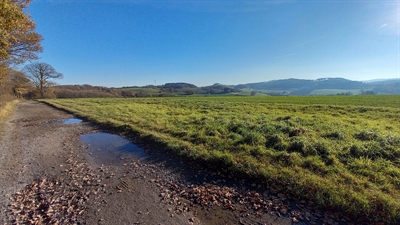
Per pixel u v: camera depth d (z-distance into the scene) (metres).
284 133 9.38
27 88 58.62
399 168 5.81
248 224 4.19
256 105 24.08
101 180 6.24
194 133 10.12
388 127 10.98
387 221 4.01
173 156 7.93
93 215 4.56
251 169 6.11
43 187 5.87
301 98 38.12
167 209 4.75
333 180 5.35
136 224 4.25
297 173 5.71
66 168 7.23
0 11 8.05
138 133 11.05
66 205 4.97
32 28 15.23
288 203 4.76
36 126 15.03
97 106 26.83
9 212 4.71
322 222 4.13
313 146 7.36
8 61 18.05
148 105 27.22
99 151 9.05
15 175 6.67
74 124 15.41
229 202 4.94
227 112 18.17
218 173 6.39
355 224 4.04
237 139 8.78
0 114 18.80
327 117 14.17
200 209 4.74
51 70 63.41
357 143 7.36
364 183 5.15
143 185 5.89
